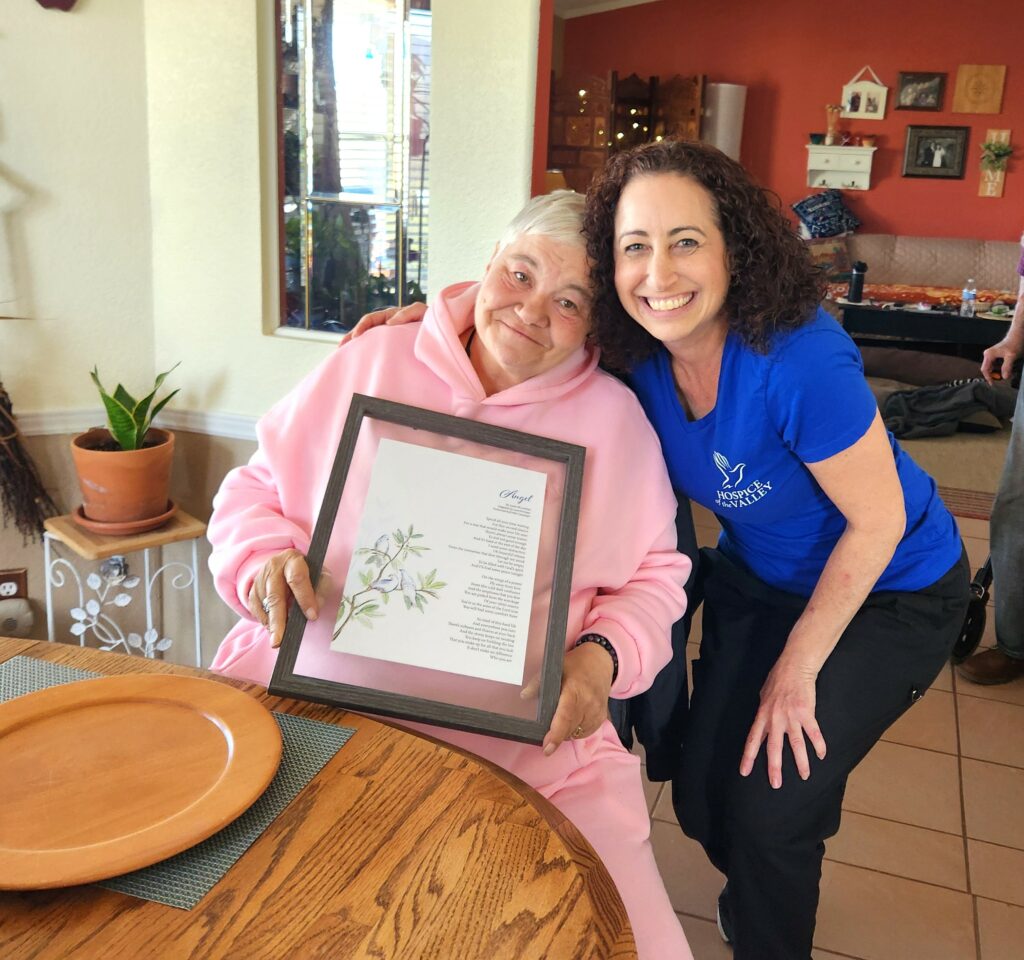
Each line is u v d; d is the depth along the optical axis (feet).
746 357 4.47
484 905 2.59
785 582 5.38
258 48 6.84
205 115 7.04
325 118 7.04
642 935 3.83
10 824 2.70
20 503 7.41
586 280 4.37
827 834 4.98
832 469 4.52
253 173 7.04
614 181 4.26
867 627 5.02
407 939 2.47
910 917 6.30
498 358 4.50
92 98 7.03
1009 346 9.26
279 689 3.51
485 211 6.73
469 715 3.57
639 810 4.37
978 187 24.23
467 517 3.90
